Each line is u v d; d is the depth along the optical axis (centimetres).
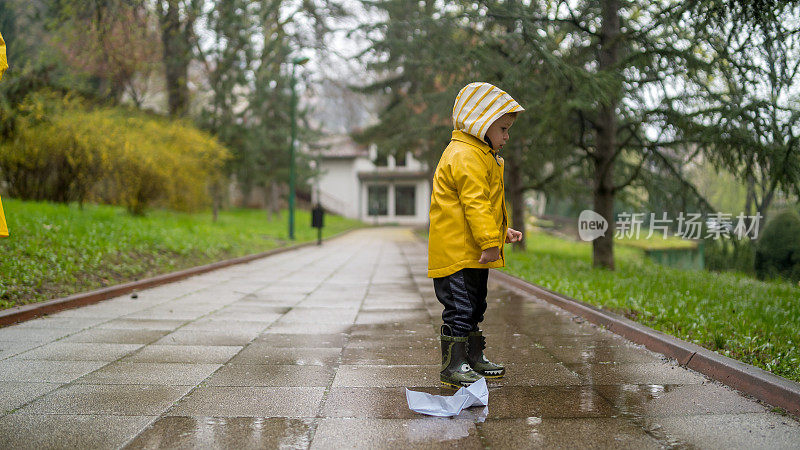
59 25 1272
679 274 904
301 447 226
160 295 693
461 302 304
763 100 652
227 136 1919
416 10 1266
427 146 1817
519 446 229
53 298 581
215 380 326
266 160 2755
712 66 699
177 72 1822
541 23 793
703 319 476
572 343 441
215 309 595
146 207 1489
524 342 445
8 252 676
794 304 556
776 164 654
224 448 224
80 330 466
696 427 251
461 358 312
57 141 1229
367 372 349
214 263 1058
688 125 777
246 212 3541
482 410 276
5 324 476
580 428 250
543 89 862
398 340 449
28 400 283
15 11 1288
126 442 229
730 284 753
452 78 912
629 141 928
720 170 805
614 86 736
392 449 225
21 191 1298
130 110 1532
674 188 955
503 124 304
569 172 1248
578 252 1736
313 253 1575
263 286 814
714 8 600
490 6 786
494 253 286
